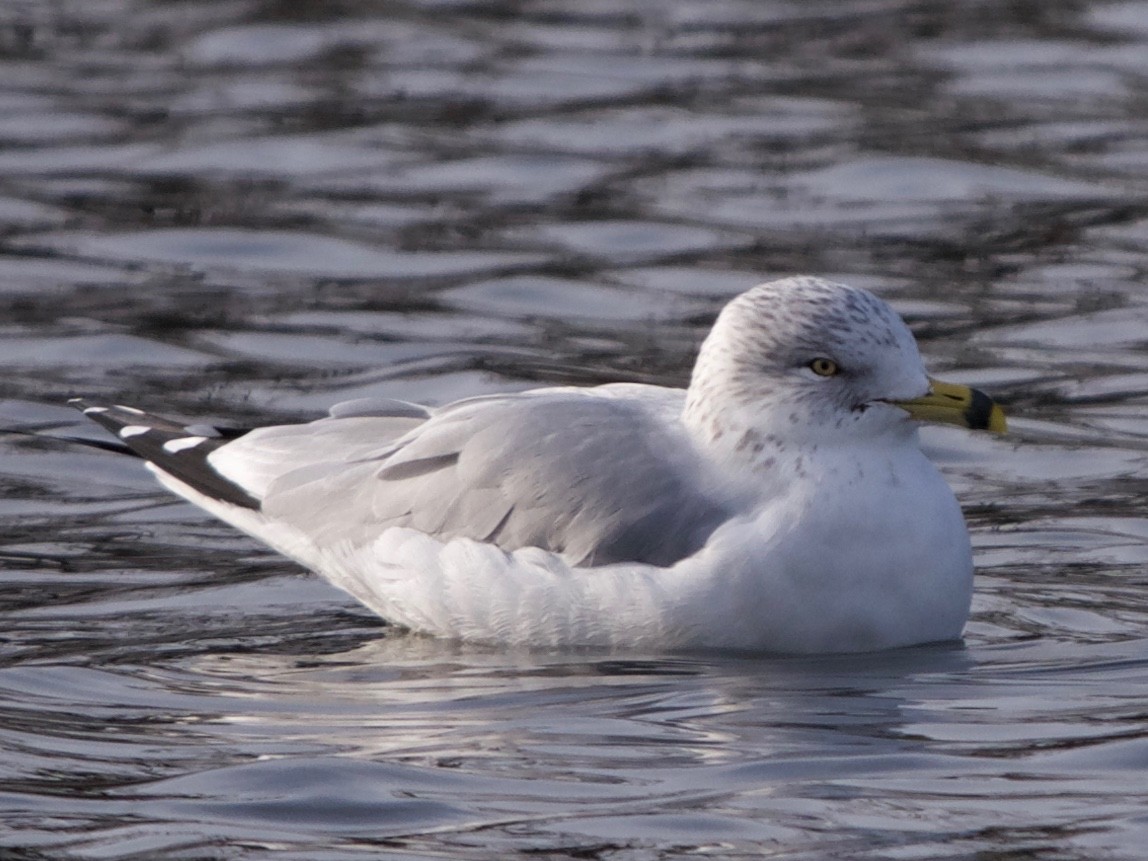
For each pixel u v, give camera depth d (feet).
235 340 59.82
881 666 36.96
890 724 33.65
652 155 77.41
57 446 51.65
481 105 83.61
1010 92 84.64
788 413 37.81
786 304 38.17
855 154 77.05
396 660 38.14
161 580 43.27
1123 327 59.98
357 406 42.70
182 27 95.76
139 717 34.60
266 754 32.50
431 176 75.51
